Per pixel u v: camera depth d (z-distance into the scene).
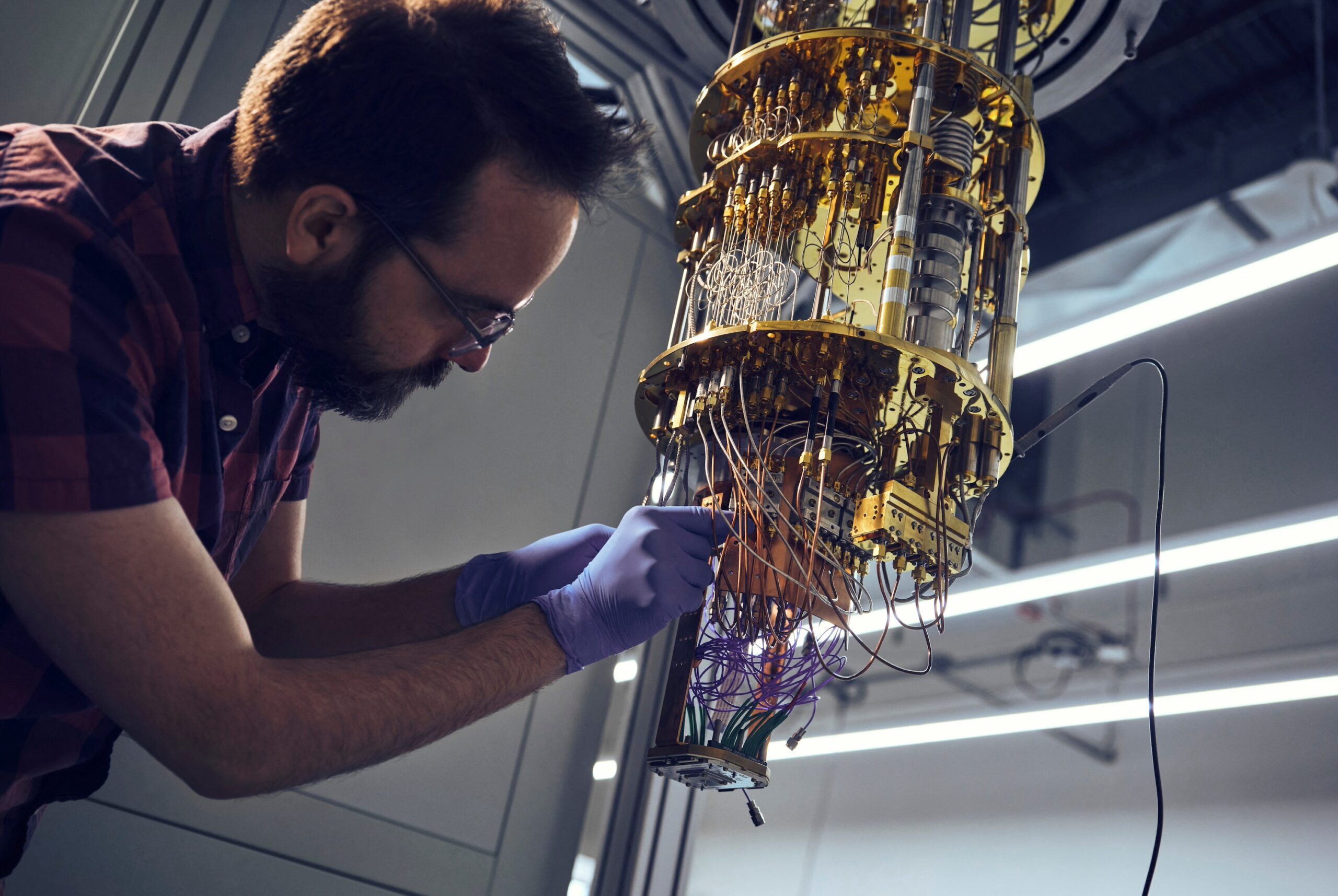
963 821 6.31
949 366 0.88
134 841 1.45
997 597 5.40
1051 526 6.40
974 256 1.05
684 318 1.08
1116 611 5.95
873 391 0.94
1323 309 5.68
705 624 0.98
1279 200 4.77
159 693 0.73
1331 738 4.97
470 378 1.89
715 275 1.02
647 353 2.12
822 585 0.91
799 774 7.44
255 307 0.91
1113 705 5.54
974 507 1.06
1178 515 5.79
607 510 2.00
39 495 0.69
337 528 1.70
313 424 1.19
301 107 0.82
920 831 6.49
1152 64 4.81
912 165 0.95
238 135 0.88
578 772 1.87
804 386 0.94
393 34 0.83
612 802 1.86
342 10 0.85
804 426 0.94
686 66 2.00
